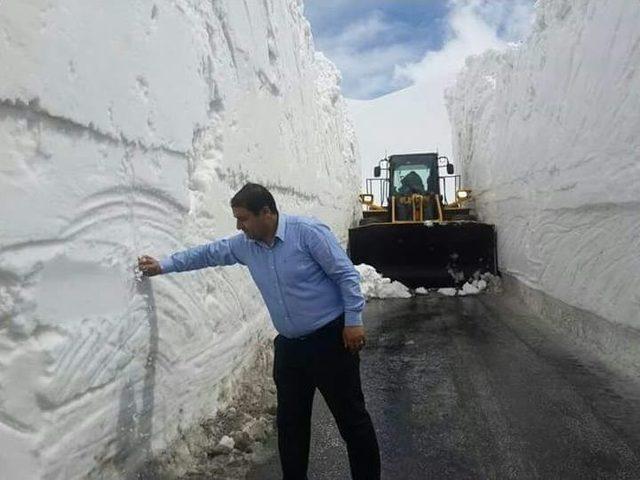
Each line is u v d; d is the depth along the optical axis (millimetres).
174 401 3369
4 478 1956
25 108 2064
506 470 3414
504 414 4309
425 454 3678
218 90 4312
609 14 5559
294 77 7918
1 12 1935
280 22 6988
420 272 11164
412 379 5301
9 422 1990
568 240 6809
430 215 13555
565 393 4695
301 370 2975
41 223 2143
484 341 6676
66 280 2303
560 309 7230
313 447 3840
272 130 6238
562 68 7121
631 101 4953
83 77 2420
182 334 3482
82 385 2400
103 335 2572
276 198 6438
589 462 3480
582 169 6215
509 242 10203
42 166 2158
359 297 2857
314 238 2828
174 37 3473
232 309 4508
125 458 2791
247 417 4129
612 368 5309
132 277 2863
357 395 2949
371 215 14047
